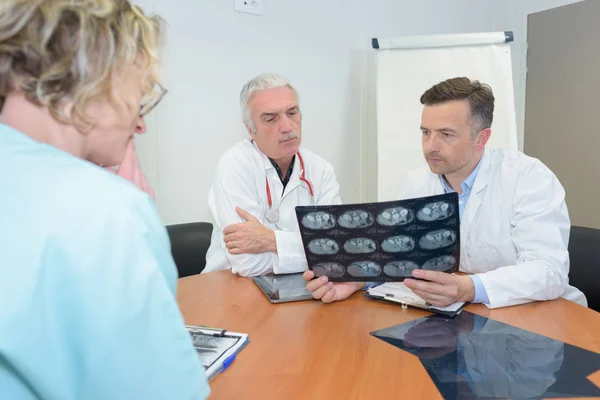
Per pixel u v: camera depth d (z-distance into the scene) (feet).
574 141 9.69
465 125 4.65
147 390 1.61
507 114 8.16
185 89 7.68
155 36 2.02
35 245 1.50
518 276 3.93
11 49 1.65
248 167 5.80
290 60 8.59
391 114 8.50
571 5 9.53
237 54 8.08
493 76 8.23
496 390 2.53
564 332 3.31
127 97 1.92
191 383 1.72
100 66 1.77
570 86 9.67
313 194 6.15
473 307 3.84
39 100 1.72
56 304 1.51
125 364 1.57
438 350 3.04
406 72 8.45
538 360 2.87
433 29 10.17
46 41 1.66
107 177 1.74
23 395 1.58
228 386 2.64
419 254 3.81
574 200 9.78
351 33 9.18
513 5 10.72
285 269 4.85
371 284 4.38
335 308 3.89
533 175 4.86
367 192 9.92
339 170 9.46
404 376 2.71
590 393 2.49
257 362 2.92
